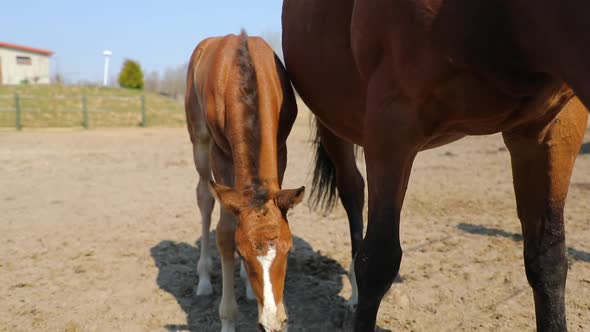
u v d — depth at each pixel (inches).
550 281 90.1
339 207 251.9
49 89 1054.4
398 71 81.1
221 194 104.6
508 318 131.1
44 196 285.0
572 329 122.9
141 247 195.3
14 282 161.0
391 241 88.9
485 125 81.7
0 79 1598.2
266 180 110.9
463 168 357.7
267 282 96.7
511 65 70.5
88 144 547.2
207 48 158.4
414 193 278.8
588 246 180.4
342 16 103.0
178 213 247.3
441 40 73.0
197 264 175.5
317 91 120.8
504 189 283.6
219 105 126.2
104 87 1188.5
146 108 979.3
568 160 85.0
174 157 446.6
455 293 147.5
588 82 58.1
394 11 78.9
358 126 114.3
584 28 56.2
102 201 273.1
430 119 82.4
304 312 140.1
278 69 138.9
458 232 204.8
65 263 177.9
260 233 97.9
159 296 152.9
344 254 184.2
